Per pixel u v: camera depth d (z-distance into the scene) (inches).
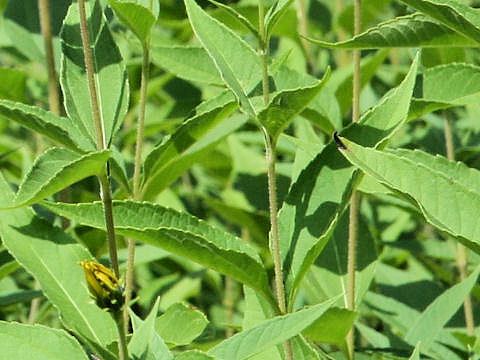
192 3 35.9
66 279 36.2
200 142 47.2
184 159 46.2
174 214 36.5
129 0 40.2
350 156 34.2
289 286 36.4
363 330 46.7
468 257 49.9
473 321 50.1
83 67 38.7
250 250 36.5
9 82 55.6
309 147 40.6
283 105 34.4
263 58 35.4
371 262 43.7
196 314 39.8
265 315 39.9
